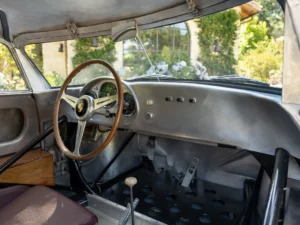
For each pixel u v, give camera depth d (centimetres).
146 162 255
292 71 77
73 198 197
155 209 184
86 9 162
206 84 159
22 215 120
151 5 151
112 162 232
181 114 158
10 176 185
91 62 162
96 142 222
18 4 157
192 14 146
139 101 170
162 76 181
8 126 205
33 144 183
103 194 209
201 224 168
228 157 199
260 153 139
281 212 114
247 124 136
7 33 192
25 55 210
